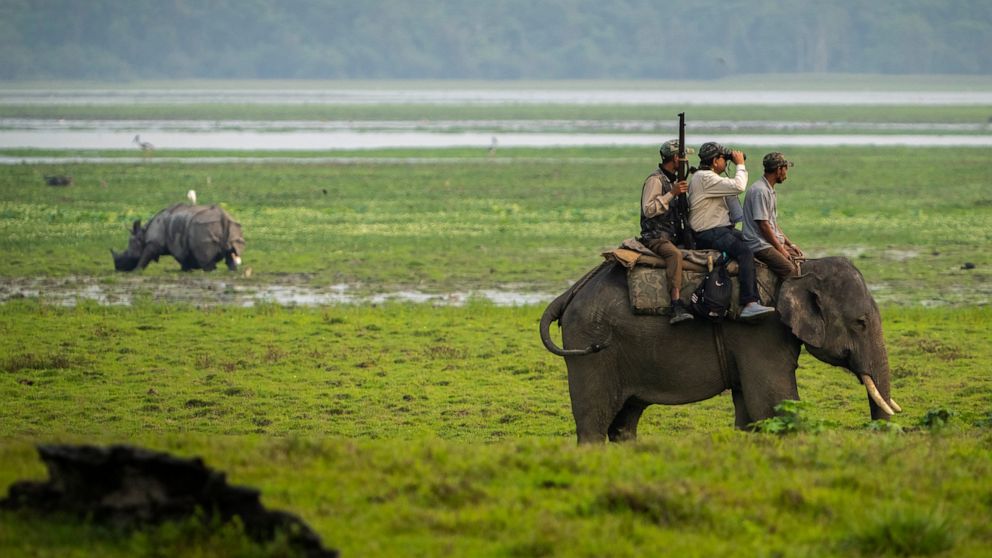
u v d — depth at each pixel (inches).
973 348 2738.7
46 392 2326.5
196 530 1061.1
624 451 1441.9
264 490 1221.1
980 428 1824.6
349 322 3080.7
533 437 2010.3
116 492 1116.5
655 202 1668.3
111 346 2768.2
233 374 2497.5
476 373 2529.5
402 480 1275.8
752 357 1658.5
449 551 1087.6
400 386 2410.2
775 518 1209.4
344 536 1113.4
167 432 2028.8
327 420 2146.9
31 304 3312.0
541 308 3280.0
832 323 1672.0
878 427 1669.5
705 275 1649.9
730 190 1660.9
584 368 1689.2
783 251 1675.7
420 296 3599.9
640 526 1168.2
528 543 1098.7
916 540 1141.7
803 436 1518.2
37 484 1133.1
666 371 1672.0
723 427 2111.2
